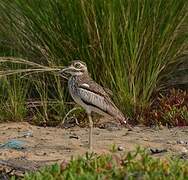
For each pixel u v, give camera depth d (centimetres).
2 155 1129
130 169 770
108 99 1267
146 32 1462
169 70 1566
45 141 1267
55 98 1500
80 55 1468
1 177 924
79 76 1257
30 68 1511
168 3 1469
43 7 1466
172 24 1480
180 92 1535
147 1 1446
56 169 779
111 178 740
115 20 1435
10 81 1525
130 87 1469
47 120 1477
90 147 1176
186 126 1422
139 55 1468
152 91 1521
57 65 1477
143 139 1282
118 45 1452
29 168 991
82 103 1253
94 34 1443
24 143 1241
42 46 1495
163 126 1425
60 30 1466
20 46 1532
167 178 740
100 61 1466
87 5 1434
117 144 1222
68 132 1372
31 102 1503
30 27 1494
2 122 1474
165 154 1143
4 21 1534
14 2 1491
